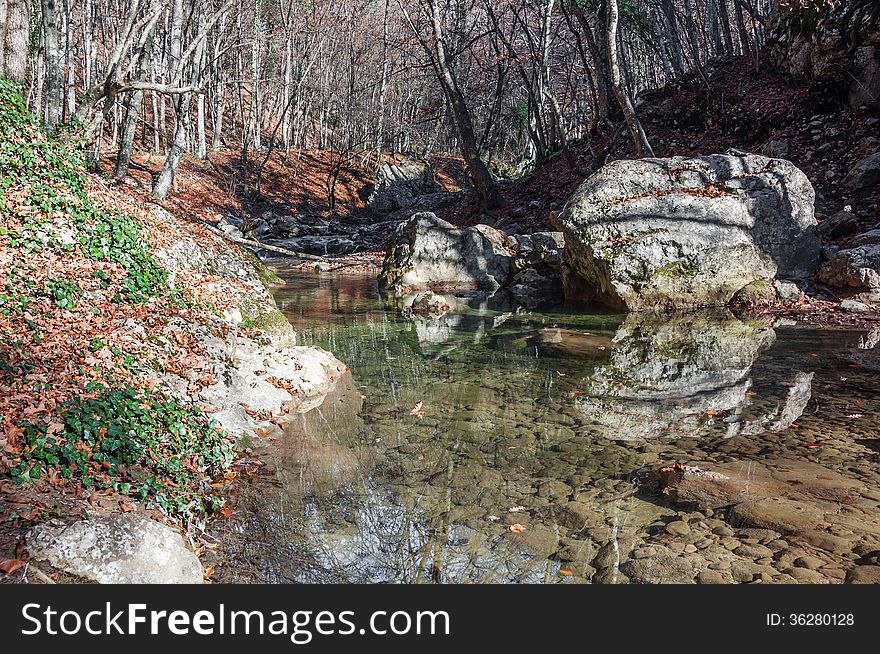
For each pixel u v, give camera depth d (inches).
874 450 230.5
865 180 641.0
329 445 247.1
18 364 207.3
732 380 327.9
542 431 262.4
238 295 395.5
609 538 177.0
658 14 1237.7
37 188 330.6
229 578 160.6
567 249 591.5
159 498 178.1
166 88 492.1
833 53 749.9
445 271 677.3
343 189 1603.1
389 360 386.6
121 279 315.3
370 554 171.6
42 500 156.9
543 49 1058.1
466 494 205.5
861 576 154.6
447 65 1024.9
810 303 515.5
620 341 432.5
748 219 541.0
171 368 260.2
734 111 865.5
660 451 237.0
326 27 1712.6
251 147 1627.7
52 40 524.1
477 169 1024.2
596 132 1083.9
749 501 192.5
